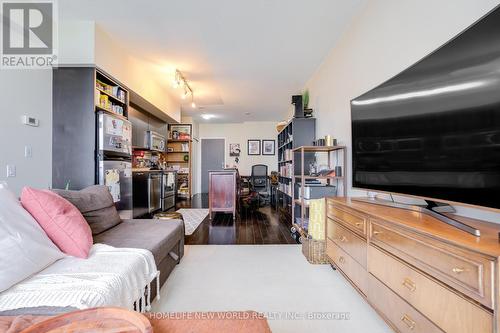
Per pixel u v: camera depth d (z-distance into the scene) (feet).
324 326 4.89
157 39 10.16
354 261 5.74
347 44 9.37
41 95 8.55
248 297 5.92
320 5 8.03
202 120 27.30
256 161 28.09
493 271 2.61
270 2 7.88
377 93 5.98
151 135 16.99
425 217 4.41
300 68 13.04
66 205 5.02
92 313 2.48
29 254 3.84
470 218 4.29
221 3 7.92
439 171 4.15
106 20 8.85
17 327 2.44
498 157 3.20
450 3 4.81
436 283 3.34
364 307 5.54
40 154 8.50
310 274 7.19
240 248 9.52
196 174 27.78
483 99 3.41
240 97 18.37
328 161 11.40
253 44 10.56
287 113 22.81
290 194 15.03
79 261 4.43
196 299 5.81
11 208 4.20
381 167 5.80
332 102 10.91
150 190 14.96
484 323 2.70
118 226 7.25
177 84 14.64
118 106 10.93
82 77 8.95
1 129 7.26
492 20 3.30
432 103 4.30
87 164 8.95
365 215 5.20
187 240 10.58
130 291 4.18
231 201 14.76
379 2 7.21
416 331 3.69
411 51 5.89
